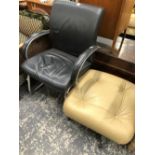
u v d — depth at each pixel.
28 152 1.27
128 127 1.08
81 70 1.28
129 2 1.37
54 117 1.51
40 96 1.70
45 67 1.37
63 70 1.35
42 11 1.69
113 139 1.12
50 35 1.55
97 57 1.68
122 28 1.50
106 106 1.19
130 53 1.61
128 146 1.27
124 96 1.28
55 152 1.28
